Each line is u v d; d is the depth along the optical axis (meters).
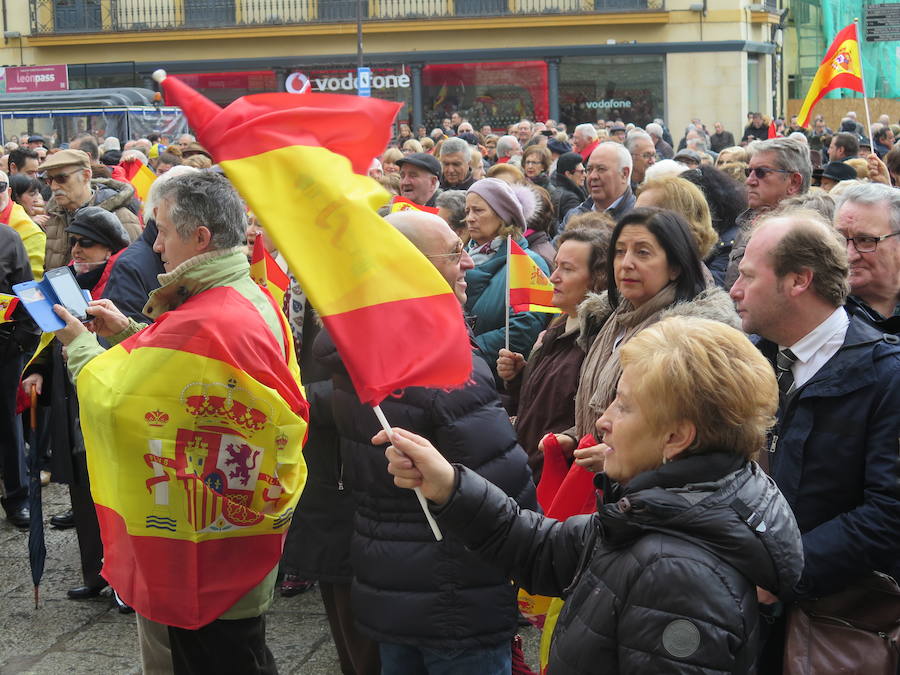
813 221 2.87
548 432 4.00
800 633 2.67
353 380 2.39
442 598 3.12
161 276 3.24
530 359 4.26
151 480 3.15
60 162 6.98
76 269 5.29
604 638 2.03
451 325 2.48
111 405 3.14
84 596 5.23
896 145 7.33
